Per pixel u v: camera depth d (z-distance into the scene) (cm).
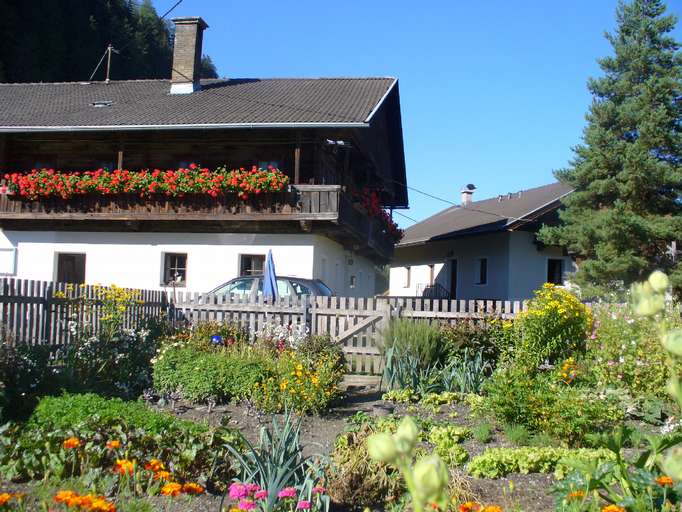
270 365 961
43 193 1989
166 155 2114
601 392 838
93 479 508
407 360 1048
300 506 448
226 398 952
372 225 2394
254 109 2042
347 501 559
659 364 891
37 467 534
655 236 2314
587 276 2389
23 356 820
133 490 520
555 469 637
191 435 587
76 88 2583
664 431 764
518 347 1105
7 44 3775
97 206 1989
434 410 892
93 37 4319
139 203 1966
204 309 1328
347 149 2042
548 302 1099
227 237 1995
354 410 932
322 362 1001
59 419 639
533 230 2944
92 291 1091
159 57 4891
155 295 1309
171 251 2027
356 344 1262
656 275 145
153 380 987
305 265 1945
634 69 2455
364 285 2953
